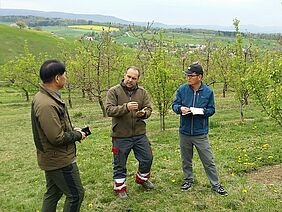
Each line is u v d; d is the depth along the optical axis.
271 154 9.85
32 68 36.88
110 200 6.83
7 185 8.94
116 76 25.50
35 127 4.80
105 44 25.14
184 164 7.18
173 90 15.41
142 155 6.91
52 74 4.76
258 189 7.11
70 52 31.88
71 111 27.98
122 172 6.83
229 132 13.84
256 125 14.80
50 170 4.91
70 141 4.87
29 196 7.70
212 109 6.71
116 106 6.53
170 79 15.50
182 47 30.38
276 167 8.89
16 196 7.79
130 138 6.76
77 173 5.10
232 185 7.46
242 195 6.73
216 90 37.06
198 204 6.37
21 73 37.09
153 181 7.76
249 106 23.30
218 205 6.38
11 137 18.05
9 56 68.56
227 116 18.83
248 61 18.19
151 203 6.57
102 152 11.84
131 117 6.68
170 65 16.62
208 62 30.84
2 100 40.31
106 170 9.12
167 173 8.35
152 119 20.25
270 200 6.48
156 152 11.21
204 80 27.47
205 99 6.71
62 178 4.96
